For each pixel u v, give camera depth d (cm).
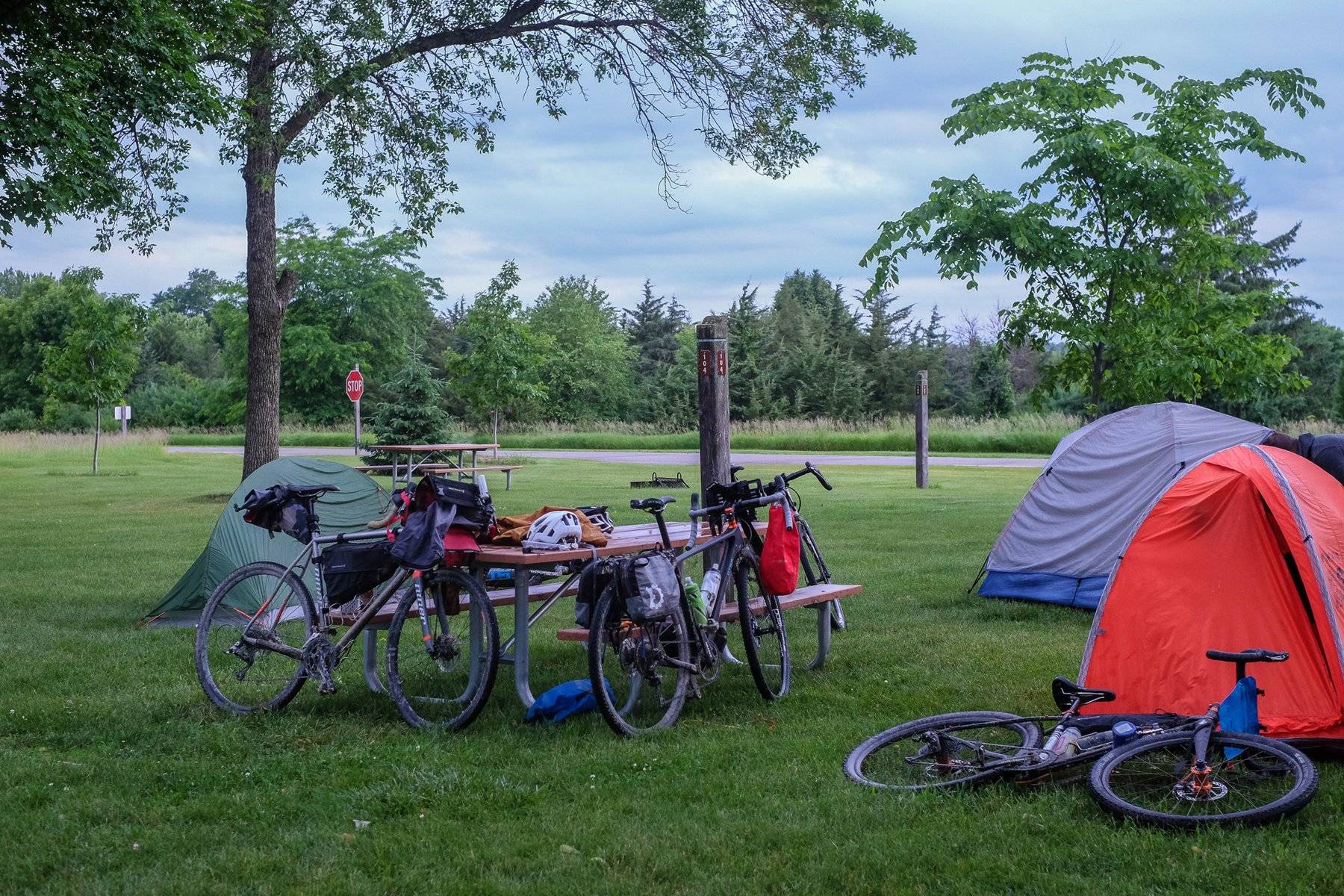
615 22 1572
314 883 354
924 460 2217
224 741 524
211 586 851
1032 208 1007
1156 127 1038
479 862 372
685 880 356
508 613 903
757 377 5625
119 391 2902
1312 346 4866
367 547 574
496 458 3234
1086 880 346
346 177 1599
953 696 603
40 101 1074
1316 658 487
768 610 626
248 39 1318
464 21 1543
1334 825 385
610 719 524
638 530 712
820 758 488
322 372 5950
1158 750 430
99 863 373
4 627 827
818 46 1603
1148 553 534
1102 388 1072
